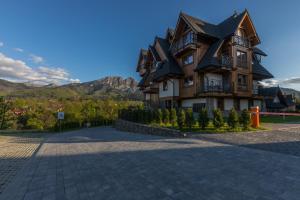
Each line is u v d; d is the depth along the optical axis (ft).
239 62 74.23
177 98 80.28
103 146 34.12
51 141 48.88
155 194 13.71
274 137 33.73
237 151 25.36
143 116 62.28
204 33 70.44
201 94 68.80
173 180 16.11
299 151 24.53
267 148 26.55
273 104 113.09
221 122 43.42
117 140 41.37
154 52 92.53
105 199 13.37
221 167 18.92
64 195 14.46
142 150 28.27
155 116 56.49
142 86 107.14
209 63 65.57
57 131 111.55
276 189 13.78
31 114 143.54
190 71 74.84
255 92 82.64
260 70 82.84
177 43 81.71
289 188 13.89
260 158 21.72
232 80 71.31
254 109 45.42
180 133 40.04
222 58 68.90
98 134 61.77
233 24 75.05
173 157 23.29
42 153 31.14
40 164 23.95
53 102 209.67
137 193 14.02
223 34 75.46
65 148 35.12
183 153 25.14
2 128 121.80
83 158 25.68
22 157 29.55
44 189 15.79
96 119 145.07
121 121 80.89
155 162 21.50
